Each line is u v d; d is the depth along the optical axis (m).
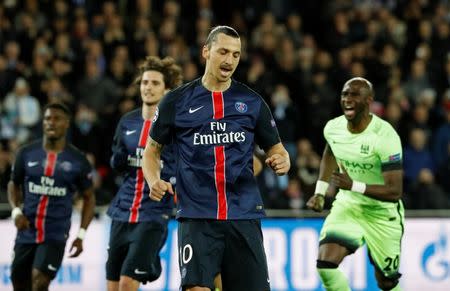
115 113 44.28
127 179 27.34
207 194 19.86
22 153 28.64
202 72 49.31
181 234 20.11
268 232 37.50
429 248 37.91
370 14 55.78
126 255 27.30
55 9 51.94
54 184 28.39
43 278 27.94
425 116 47.88
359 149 26.05
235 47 19.73
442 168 45.69
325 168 27.23
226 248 19.97
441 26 53.91
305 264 37.50
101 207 37.34
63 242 28.53
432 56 52.91
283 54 49.91
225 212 19.80
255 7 56.62
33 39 49.78
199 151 19.97
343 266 37.28
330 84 49.75
